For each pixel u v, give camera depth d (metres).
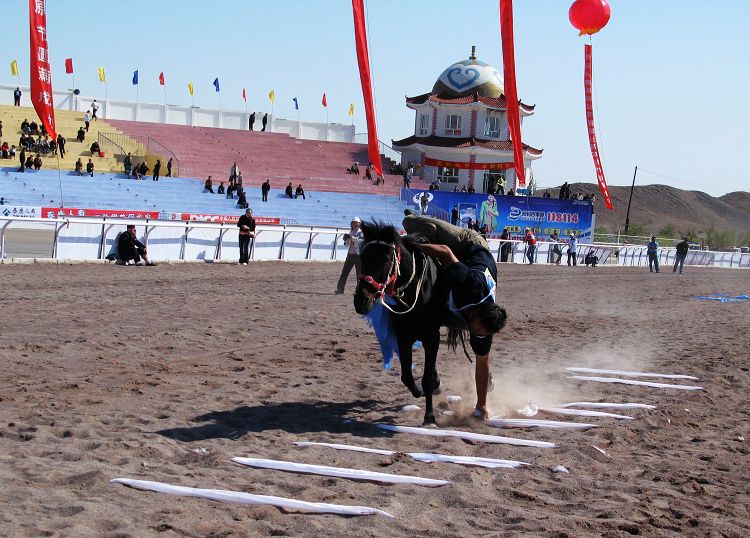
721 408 9.70
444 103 60.59
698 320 19.36
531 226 54.72
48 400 8.10
